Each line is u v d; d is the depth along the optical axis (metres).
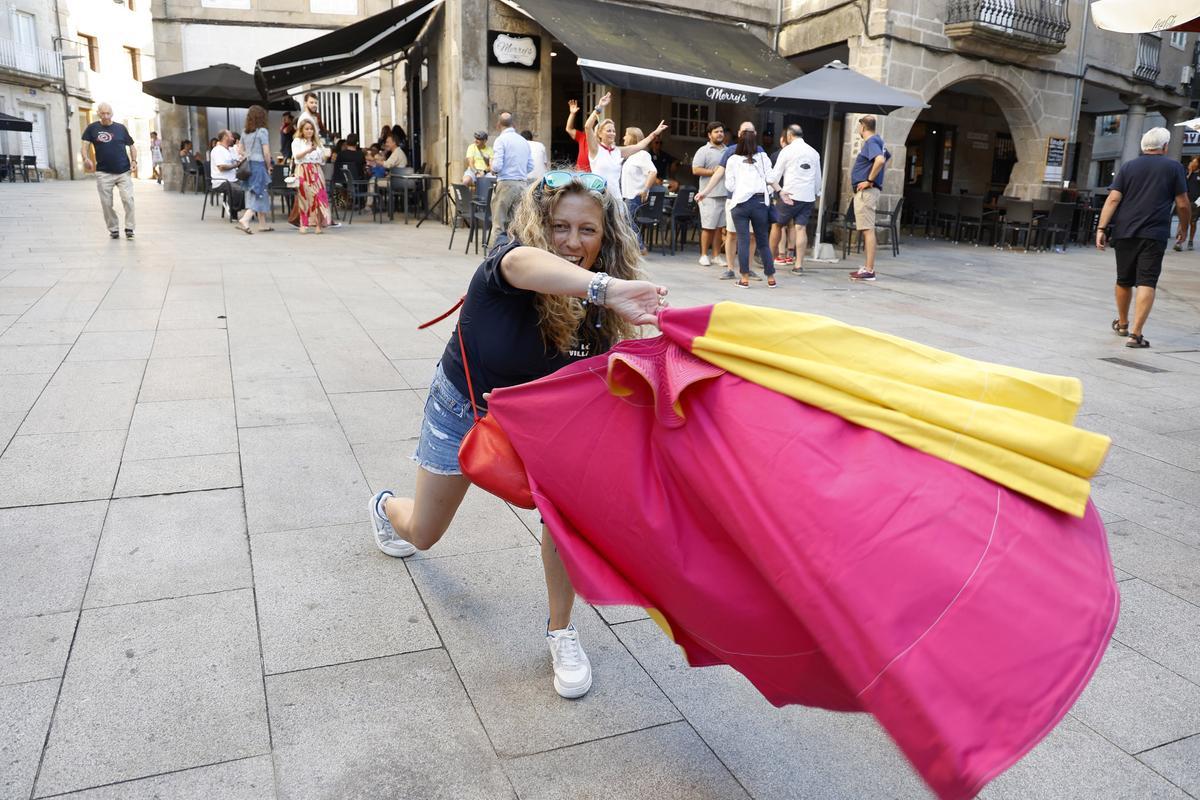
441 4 15.77
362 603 2.89
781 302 9.02
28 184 28.34
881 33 14.98
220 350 5.80
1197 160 17.33
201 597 2.87
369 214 18.25
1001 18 15.77
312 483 3.79
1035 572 1.52
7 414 4.41
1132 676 2.67
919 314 8.68
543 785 2.13
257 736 2.24
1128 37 19.39
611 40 13.71
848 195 16.09
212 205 17.81
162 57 21.73
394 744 2.24
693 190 13.21
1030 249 16.75
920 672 1.45
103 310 6.82
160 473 3.81
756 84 14.20
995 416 1.63
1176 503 4.04
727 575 1.82
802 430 1.71
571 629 2.53
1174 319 9.02
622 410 1.98
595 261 2.27
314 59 15.91
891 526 1.55
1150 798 2.16
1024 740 1.40
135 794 2.02
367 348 6.03
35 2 34.47
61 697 2.33
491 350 2.27
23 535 3.20
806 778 2.20
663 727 2.37
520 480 2.16
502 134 11.16
